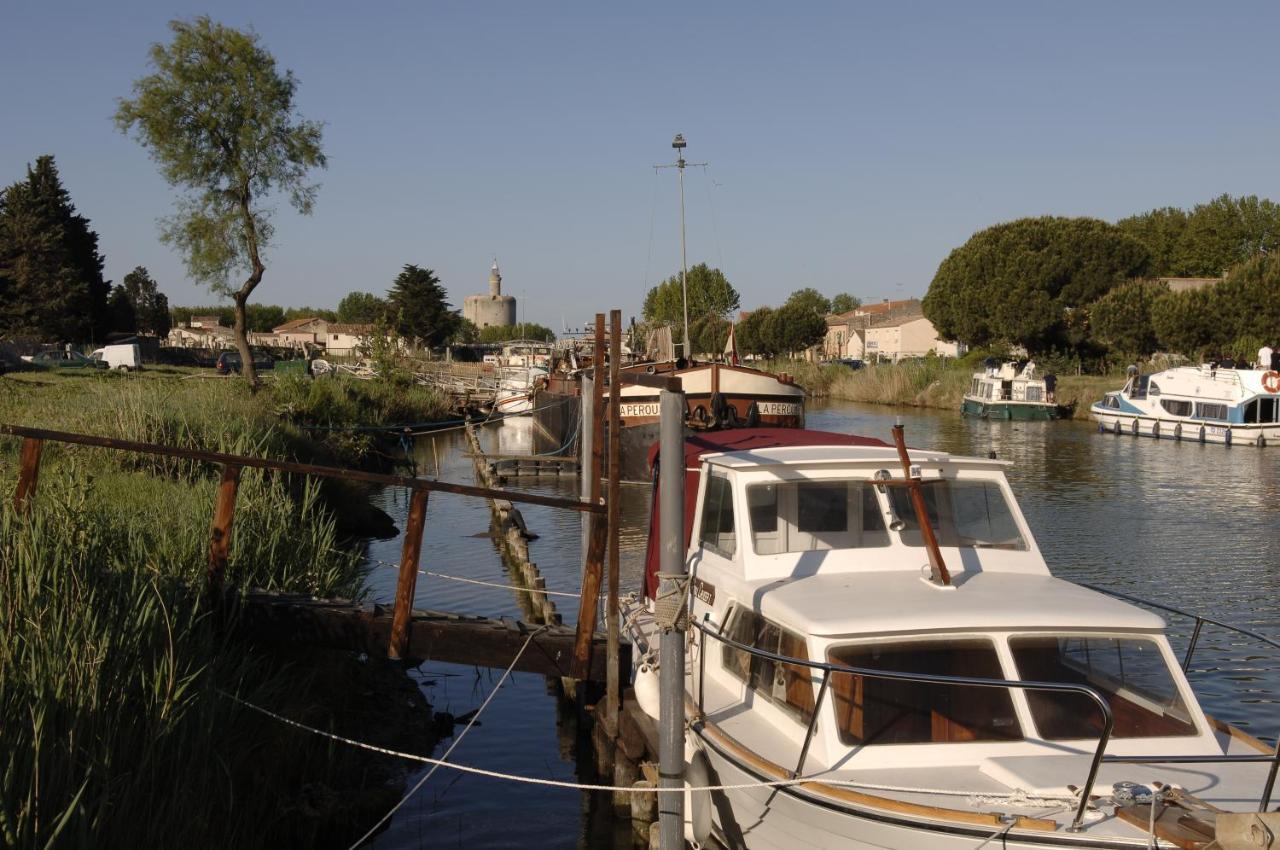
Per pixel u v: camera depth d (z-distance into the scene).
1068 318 69.06
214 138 39.28
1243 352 52.00
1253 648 13.48
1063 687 5.45
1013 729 6.24
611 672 9.30
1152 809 5.17
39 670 6.36
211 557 9.20
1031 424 50.31
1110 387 55.75
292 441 23.12
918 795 5.79
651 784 8.49
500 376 63.28
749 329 113.62
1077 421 52.31
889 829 5.68
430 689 12.27
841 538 7.78
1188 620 14.84
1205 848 4.95
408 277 100.25
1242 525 22.17
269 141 39.28
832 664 6.16
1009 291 69.12
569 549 20.34
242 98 38.84
